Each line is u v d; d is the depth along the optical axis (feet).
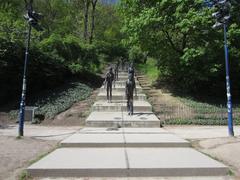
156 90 81.05
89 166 25.34
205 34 70.59
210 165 25.68
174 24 71.46
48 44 85.25
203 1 68.59
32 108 56.39
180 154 29.94
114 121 49.06
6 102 64.54
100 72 106.83
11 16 94.43
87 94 73.56
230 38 70.28
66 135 42.34
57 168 24.75
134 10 79.97
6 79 64.59
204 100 73.00
